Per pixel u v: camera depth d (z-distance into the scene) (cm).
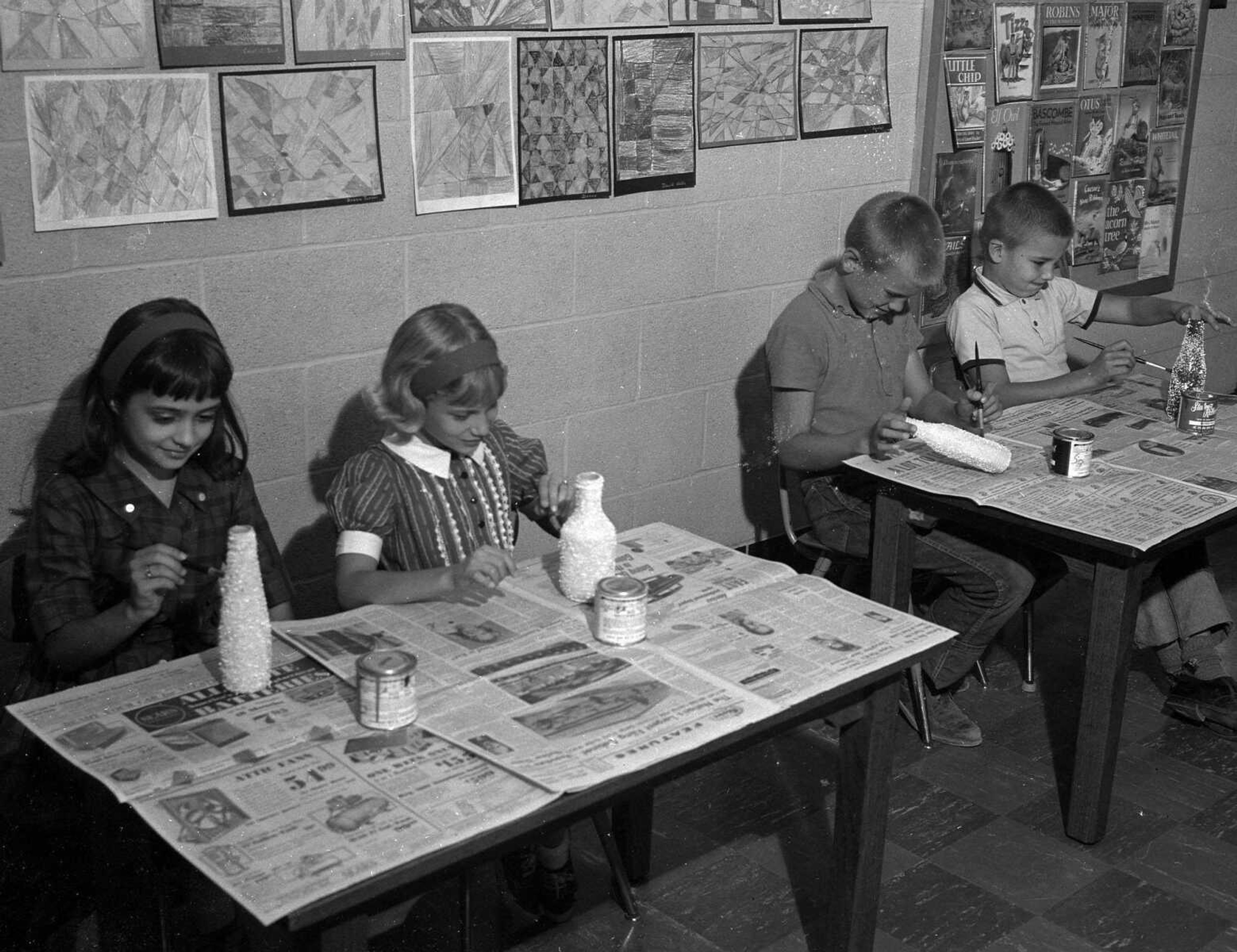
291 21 261
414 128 284
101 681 180
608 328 333
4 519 246
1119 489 265
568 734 166
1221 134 509
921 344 329
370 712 167
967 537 288
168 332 198
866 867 213
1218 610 309
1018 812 279
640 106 323
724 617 203
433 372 211
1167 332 516
